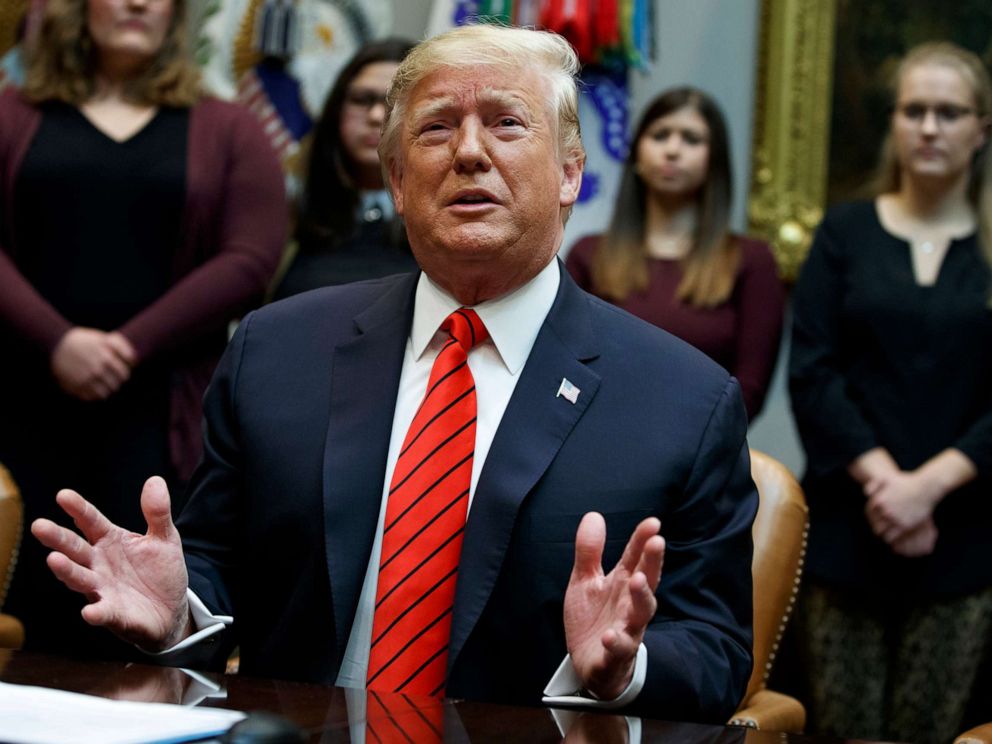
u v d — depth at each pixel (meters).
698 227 3.95
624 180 4.04
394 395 2.11
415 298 2.20
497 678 1.93
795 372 3.61
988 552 3.40
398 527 1.97
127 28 3.38
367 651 1.97
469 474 2.00
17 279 3.26
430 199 2.07
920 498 3.36
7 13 4.36
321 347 2.18
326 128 3.80
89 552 1.75
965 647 3.38
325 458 2.04
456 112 2.07
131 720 1.34
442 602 1.93
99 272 3.31
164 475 3.28
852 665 3.44
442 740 1.42
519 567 1.95
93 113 3.39
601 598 1.68
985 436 3.38
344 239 3.75
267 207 3.46
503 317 2.12
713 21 5.14
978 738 2.13
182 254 3.37
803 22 5.02
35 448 3.28
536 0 4.61
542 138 2.09
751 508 2.09
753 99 5.10
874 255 3.61
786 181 5.02
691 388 2.08
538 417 2.03
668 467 2.00
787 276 5.00
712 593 1.99
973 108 3.59
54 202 3.31
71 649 3.28
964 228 3.61
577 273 4.06
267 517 2.07
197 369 3.34
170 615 1.79
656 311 3.86
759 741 1.51
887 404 3.51
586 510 1.98
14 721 1.32
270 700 1.58
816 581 3.48
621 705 1.75
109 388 3.21
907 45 4.99
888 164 3.73
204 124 3.44
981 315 3.49
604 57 4.67
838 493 3.49
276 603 2.08
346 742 1.39
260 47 4.48
